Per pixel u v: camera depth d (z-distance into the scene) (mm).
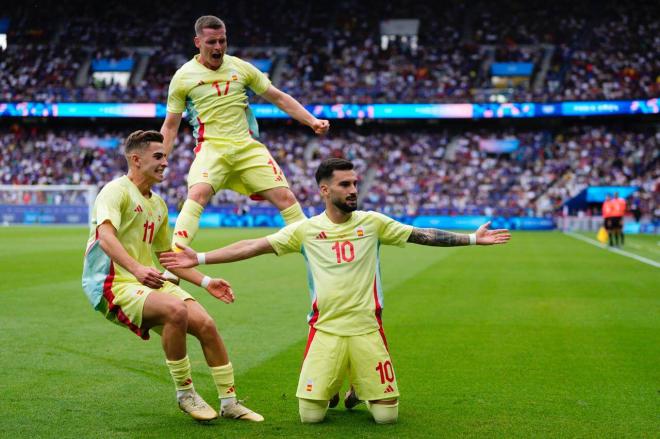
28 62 50875
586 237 34469
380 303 5270
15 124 51281
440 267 18219
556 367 7004
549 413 5422
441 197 45750
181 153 49906
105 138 50781
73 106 46875
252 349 7879
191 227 6840
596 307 11086
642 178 44594
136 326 5312
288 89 48594
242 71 7066
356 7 52938
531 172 46375
